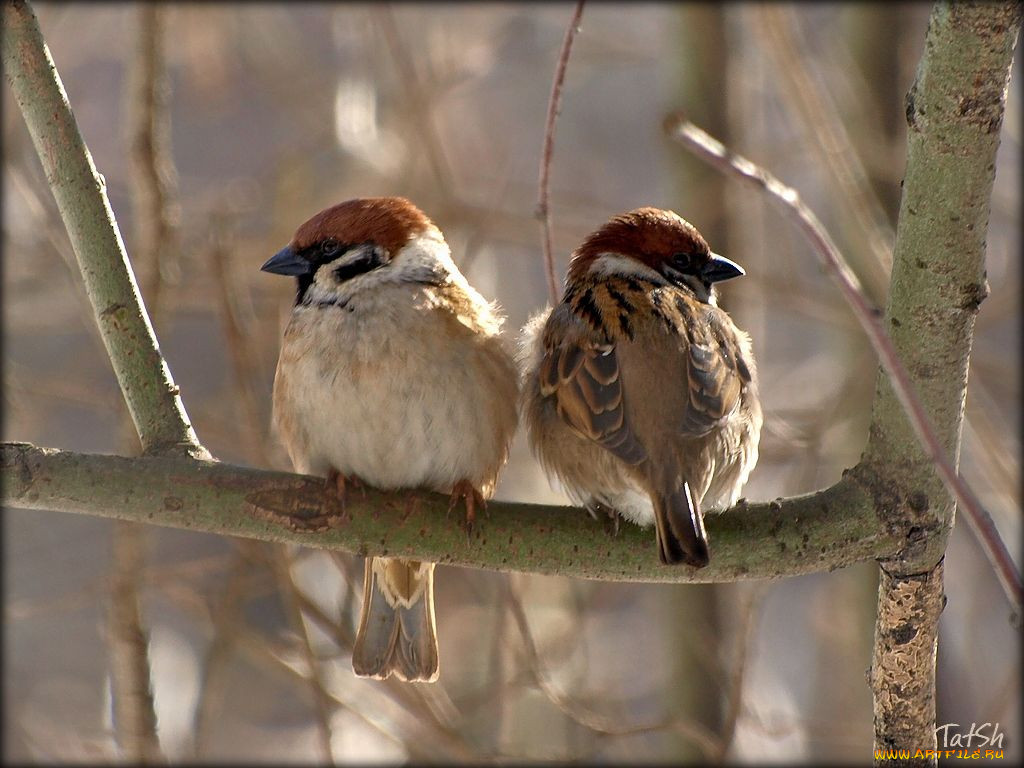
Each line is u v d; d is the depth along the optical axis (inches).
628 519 263.0
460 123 706.8
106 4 743.1
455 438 289.6
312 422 292.2
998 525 617.6
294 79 629.0
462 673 539.2
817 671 586.2
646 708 639.8
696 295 311.4
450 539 257.0
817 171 589.9
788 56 459.2
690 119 553.3
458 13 670.5
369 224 304.5
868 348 510.3
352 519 255.1
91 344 661.9
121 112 773.3
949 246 227.6
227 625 421.1
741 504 255.6
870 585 541.3
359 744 550.3
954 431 241.9
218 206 461.7
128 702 422.6
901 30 559.5
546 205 280.1
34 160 487.8
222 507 248.8
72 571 705.0
